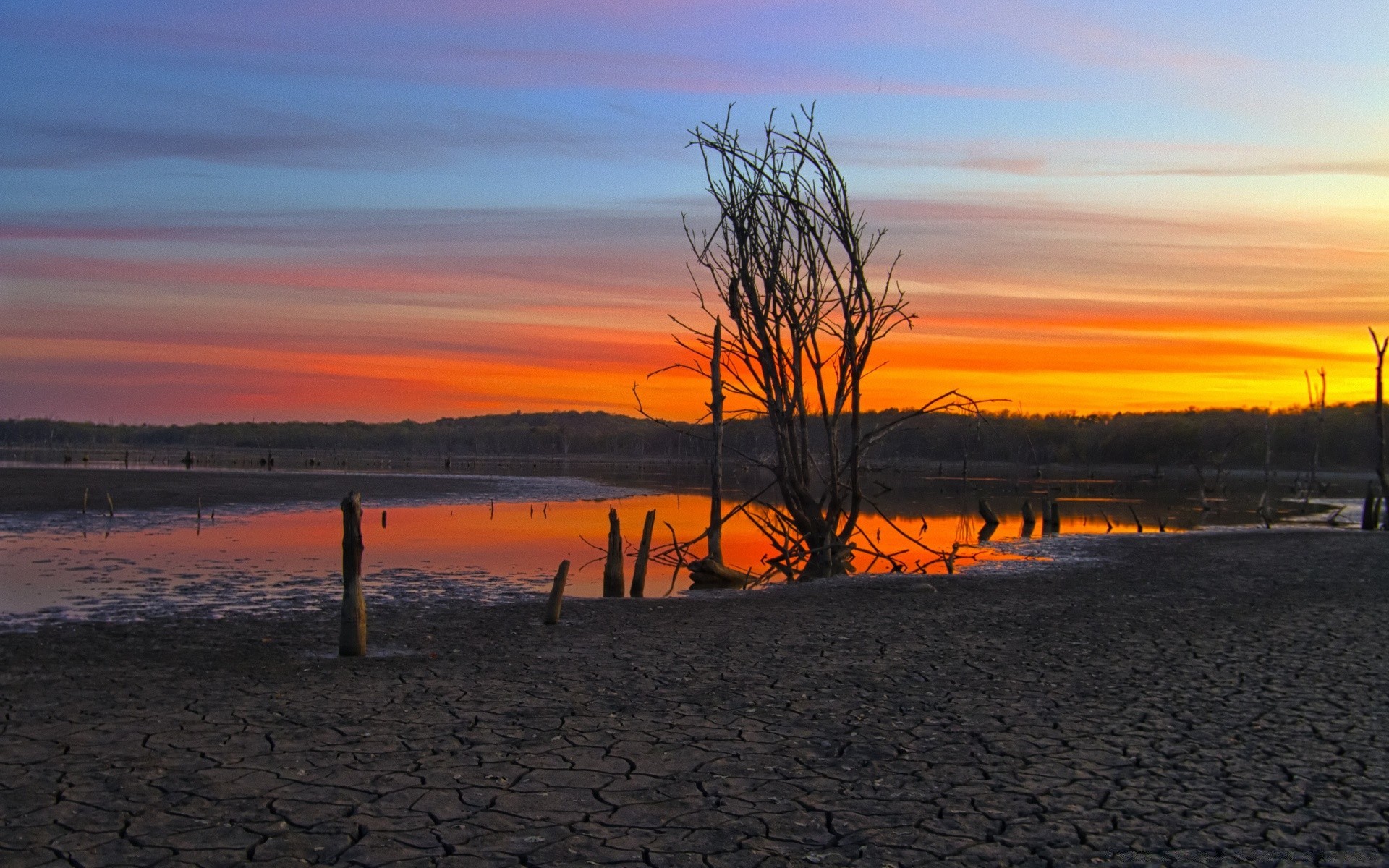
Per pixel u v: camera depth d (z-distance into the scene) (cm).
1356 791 628
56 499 3738
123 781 619
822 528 2075
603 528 3166
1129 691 910
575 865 504
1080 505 4775
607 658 1067
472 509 4016
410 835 538
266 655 1070
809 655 1084
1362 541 2680
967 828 561
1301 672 998
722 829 557
